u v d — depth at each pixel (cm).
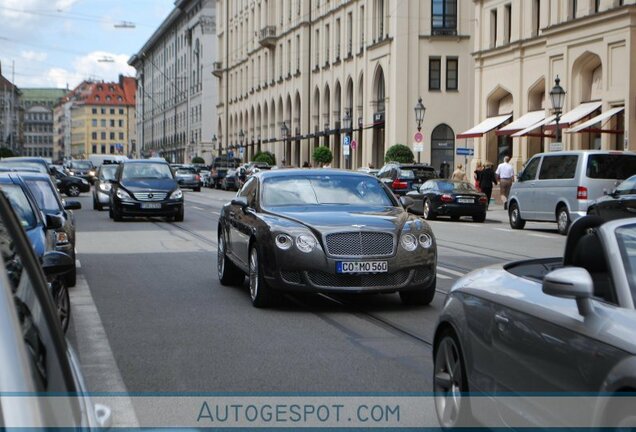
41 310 295
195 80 10925
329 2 6425
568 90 3712
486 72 4538
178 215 2744
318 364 754
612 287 416
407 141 5247
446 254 1744
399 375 714
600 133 3569
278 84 7694
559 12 3800
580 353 396
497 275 536
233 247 1194
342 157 6200
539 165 2431
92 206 3694
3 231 298
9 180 1107
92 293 1188
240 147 8406
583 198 2205
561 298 440
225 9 9812
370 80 5641
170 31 12825
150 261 1596
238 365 751
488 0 4516
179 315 1009
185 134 11606
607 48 3434
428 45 5247
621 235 436
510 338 464
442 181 3020
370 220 1029
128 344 843
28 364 238
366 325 945
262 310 1044
